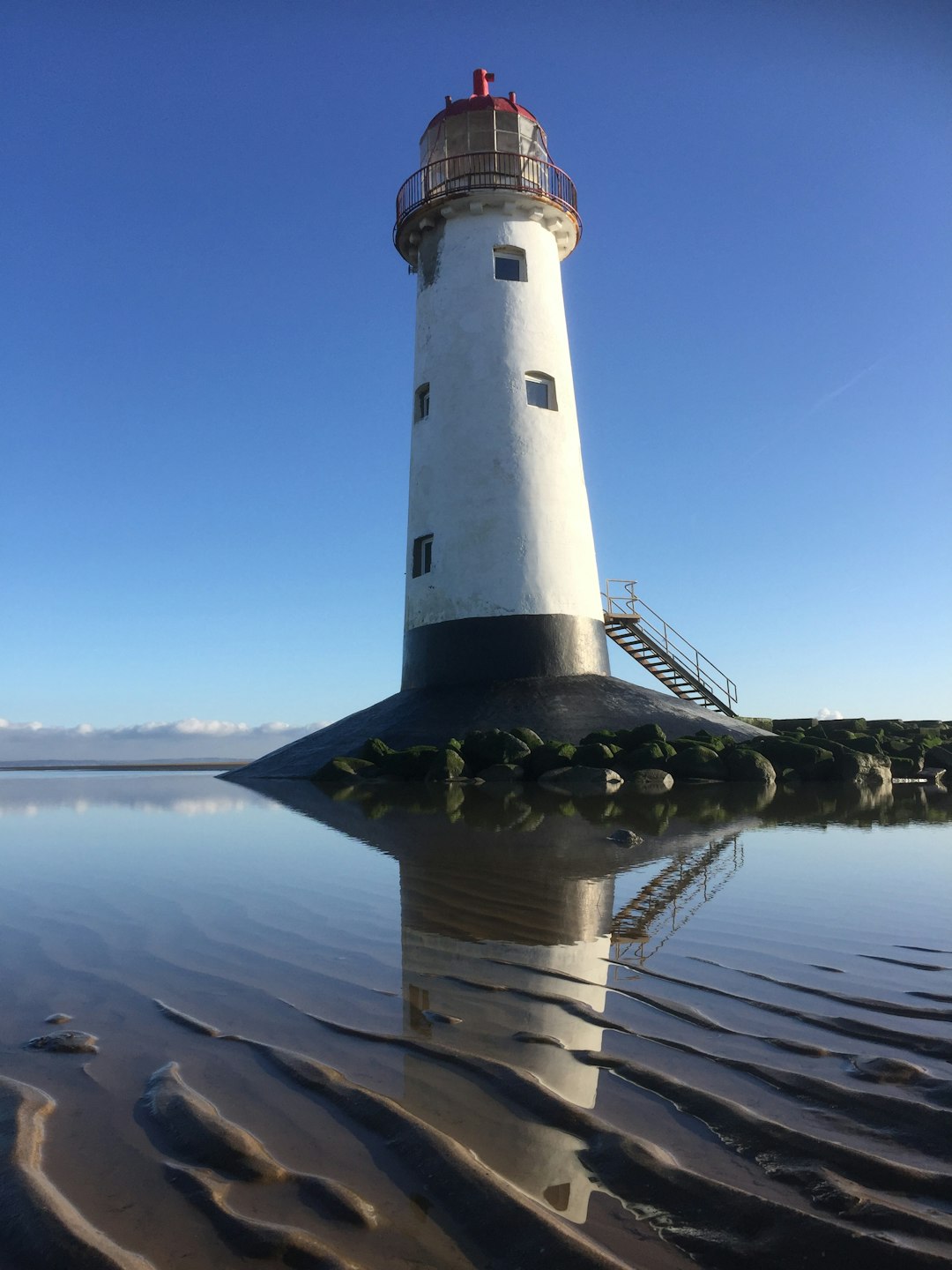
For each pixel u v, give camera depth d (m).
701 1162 2.73
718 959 5.04
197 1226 2.44
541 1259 2.29
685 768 18.50
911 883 7.18
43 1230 2.41
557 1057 3.58
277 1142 2.88
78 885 7.61
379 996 4.42
